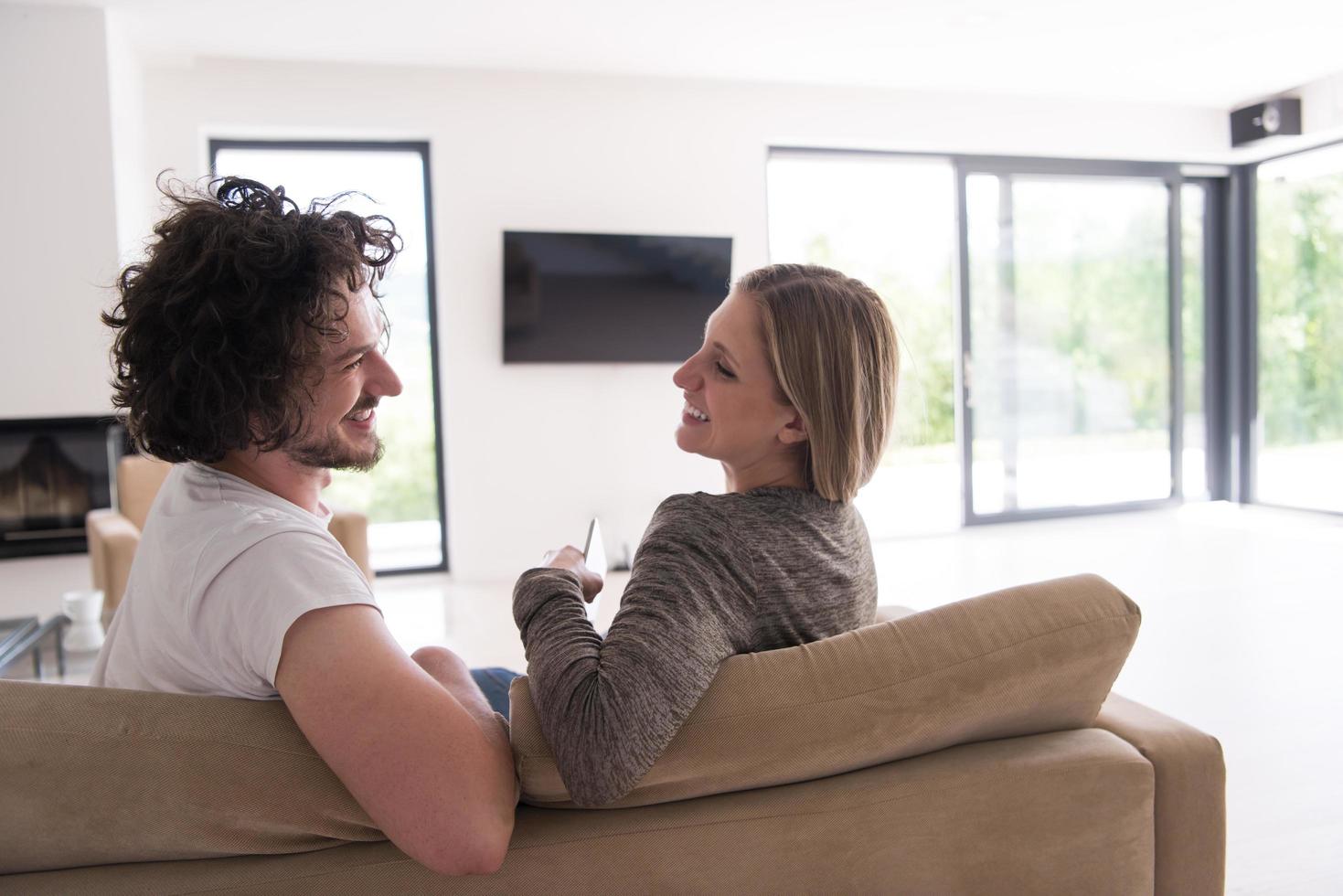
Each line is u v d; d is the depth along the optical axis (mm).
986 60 5051
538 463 5117
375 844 787
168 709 753
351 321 820
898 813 874
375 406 902
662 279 5133
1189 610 3928
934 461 6121
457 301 4973
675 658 811
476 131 4934
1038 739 959
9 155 3910
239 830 754
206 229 774
